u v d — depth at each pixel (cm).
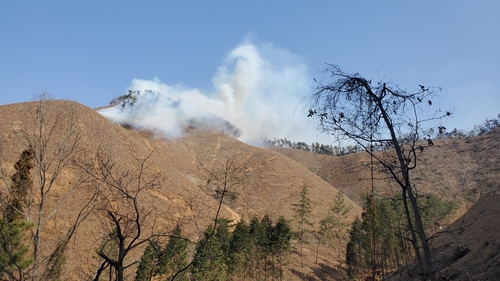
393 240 3178
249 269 3641
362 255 3747
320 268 4912
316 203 7856
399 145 554
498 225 2172
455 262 2148
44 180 955
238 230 3306
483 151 8875
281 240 3731
